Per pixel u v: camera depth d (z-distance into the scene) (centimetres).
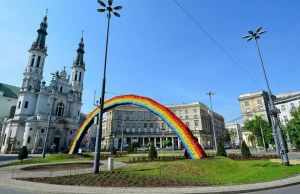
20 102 6384
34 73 6719
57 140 6353
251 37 2234
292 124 3906
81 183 1141
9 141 5794
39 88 6862
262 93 6862
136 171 1524
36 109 6431
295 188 1013
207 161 1709
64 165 2131
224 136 11319
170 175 1360
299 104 5294
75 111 7381
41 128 5956
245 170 1583
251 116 7119
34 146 5641
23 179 1284
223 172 1496
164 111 2234
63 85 7462
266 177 1252
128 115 8650
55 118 6450
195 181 1176
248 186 1023
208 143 8656
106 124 9000
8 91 7856
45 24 7469
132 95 2588
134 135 8181
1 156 4416
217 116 11031
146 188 1010
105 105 2873
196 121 8400
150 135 8294
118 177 1281
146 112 8819
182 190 960
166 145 7412
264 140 5012
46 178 1306
